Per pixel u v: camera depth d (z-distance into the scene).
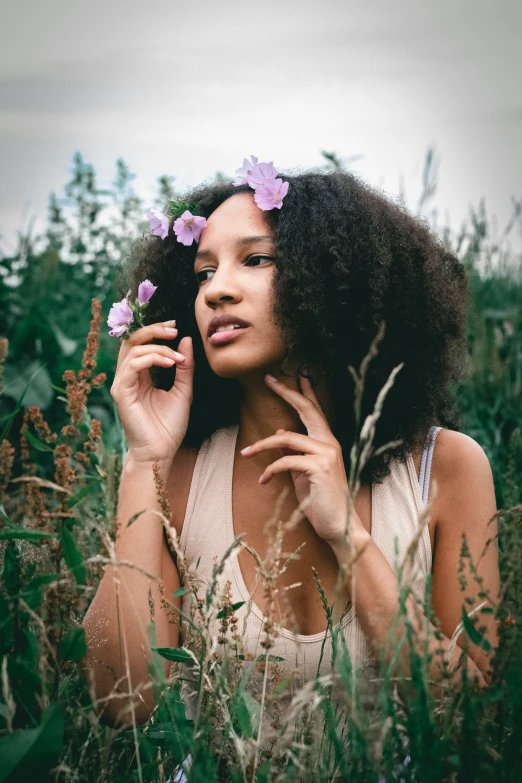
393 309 1.92
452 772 1.18
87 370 1.50
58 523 1.38
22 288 3.69
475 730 1.15
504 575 1.32
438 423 2.16
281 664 1.70
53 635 1.37
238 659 1.43
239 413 2.01
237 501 1.91
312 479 1.67
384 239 1.91
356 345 1.88
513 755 1.17
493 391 3.42
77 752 1.38
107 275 4.34
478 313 3.79
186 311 2.06
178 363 1.88
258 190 1.78
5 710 1.29
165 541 1.88
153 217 1.99
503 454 2.82
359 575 1.63
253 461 1.91
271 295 1.76
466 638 1.32
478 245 4.43
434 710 1.28
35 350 3.39
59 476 1.39
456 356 2.21
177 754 1.35
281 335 1.76
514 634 1.26
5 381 3.09
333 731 1.24
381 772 1.20
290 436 1.71
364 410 1.90
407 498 1.86
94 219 4.41
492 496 1.88
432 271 2.00
